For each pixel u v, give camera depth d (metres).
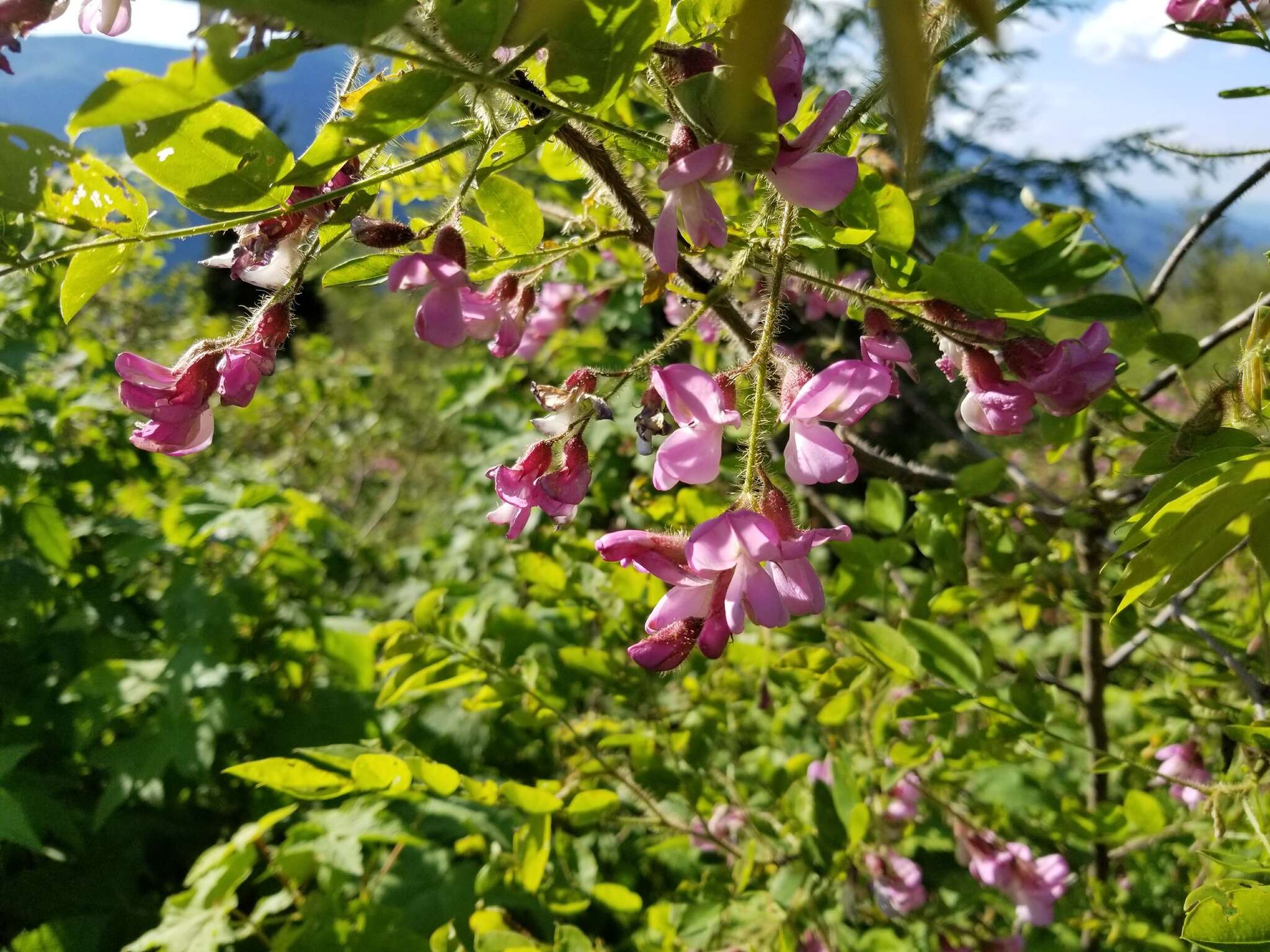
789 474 0.19
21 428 0.55
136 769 0.46
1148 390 0.35
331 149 0.15
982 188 1.50
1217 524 0.16
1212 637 0.32
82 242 0.18
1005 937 0.40
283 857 0.34
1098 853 0.42
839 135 0.19
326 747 0.29
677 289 0.24
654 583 0.38
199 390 0.21
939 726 0.31
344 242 0.21
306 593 0.58
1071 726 0.45
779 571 0.19
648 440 0.21
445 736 0.50
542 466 0.21
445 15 0.13
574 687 0.42
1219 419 0.21
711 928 0.33
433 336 0.18
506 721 0.50
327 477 1.16
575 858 0.36
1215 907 0.17
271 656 0.53
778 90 0.16
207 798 0.55
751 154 0.15
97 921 0.46
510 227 0.22
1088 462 0.39
